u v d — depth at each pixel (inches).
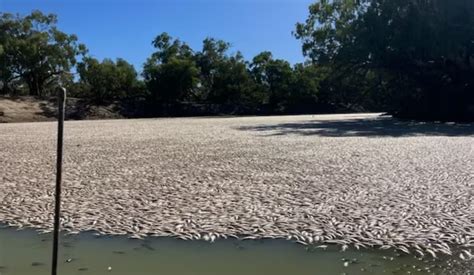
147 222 310.0
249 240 273.4
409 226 290.0
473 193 384.2
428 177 467.2
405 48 1811.0
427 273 220.1
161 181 464.1
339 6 2140.7
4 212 339.9
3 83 3125.0
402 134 1114.7
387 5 1812.3
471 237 267.6
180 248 262.4
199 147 822.5
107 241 274.8
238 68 3816.4
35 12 3100.4
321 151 727.7
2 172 532.4
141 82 3592.5
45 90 3412.9
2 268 234.2
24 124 2038.6
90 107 3080.7
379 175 484.4
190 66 3528.5
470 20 1659.7
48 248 263.9
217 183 449.4
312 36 2235.5
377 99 3735.2
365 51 1937.7
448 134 1099.9
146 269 233.3
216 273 227.6
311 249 256.8
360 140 941.2
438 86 1895.9
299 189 413.7
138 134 1219.9
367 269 227.3
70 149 802.2
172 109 3454.7
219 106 3659.0
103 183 454.6
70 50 3211.1
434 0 1710.1
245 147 810.8
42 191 415.2
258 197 381.4
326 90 3937.0
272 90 4020.7
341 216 316.2
